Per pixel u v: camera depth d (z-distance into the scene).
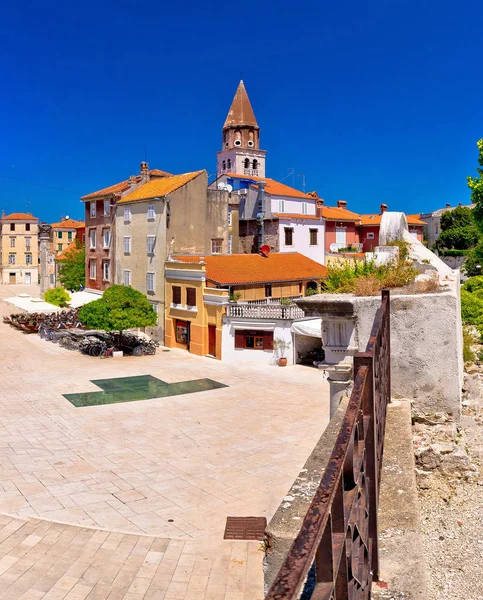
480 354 12.84
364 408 3.30
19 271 116.38
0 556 11.63
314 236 59.09
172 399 27.23
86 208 58.41
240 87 76.00
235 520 13.80
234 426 22.81
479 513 5.35
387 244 11.02
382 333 5.29
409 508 3.95
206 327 39.09
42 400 26.73
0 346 42.16
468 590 4.22
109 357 38.62
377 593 3.02
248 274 41.19
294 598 1.36
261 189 55.62
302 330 34.59
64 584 10.50
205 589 10.37
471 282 30.41
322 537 1.88
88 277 58.56
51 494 15.50
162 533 12.98
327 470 2.09
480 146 30.58
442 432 6.40
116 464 18.17
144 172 53.28
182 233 44.88
